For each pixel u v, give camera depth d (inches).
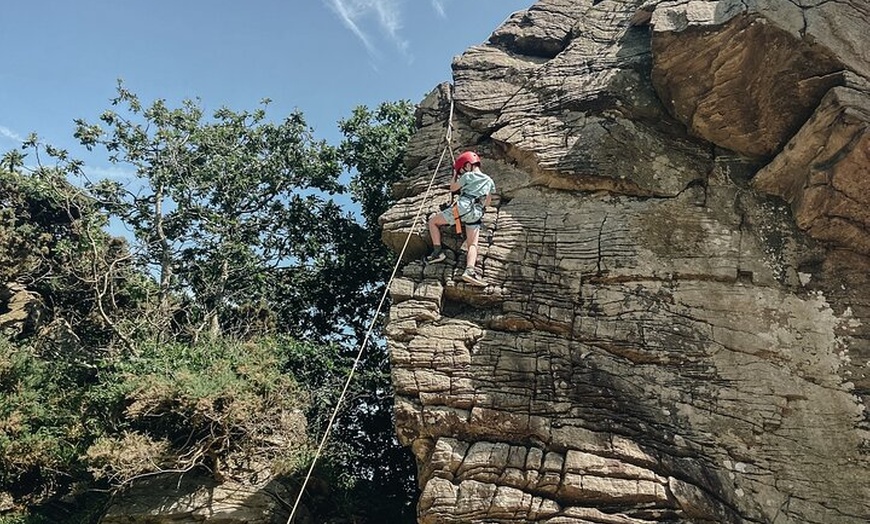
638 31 353.7
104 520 375.9
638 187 313.7
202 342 480.7
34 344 551.8
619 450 248.5
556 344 281.0
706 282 287.0
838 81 277.3
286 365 516.4
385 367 575.8
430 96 390.6
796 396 257.9
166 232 674.2
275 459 390.3
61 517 426.6
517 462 250.8
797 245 289.3
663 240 298.8
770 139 304.8
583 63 354.6
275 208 693.9
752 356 268.2
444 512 243.6
